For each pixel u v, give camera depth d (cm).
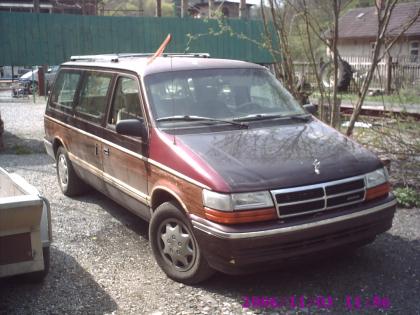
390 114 803
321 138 475
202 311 390
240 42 1539
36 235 384
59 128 699
